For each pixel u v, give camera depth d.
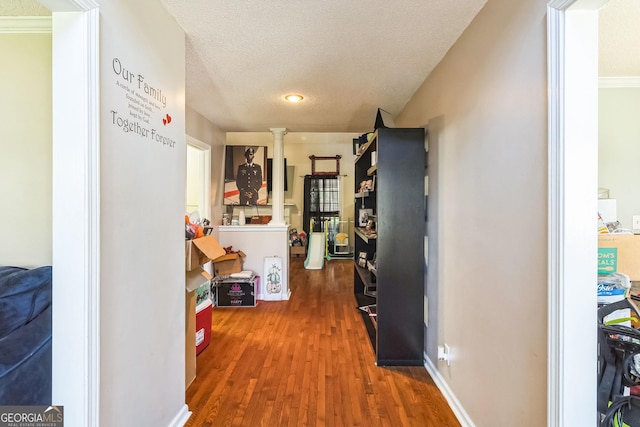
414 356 2.47
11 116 1.72
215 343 2.86
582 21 1.05
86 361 1.08
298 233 7.91
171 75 1.70
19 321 1.29
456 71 1.94
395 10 1.65
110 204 1.20
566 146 1.06
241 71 2.41
